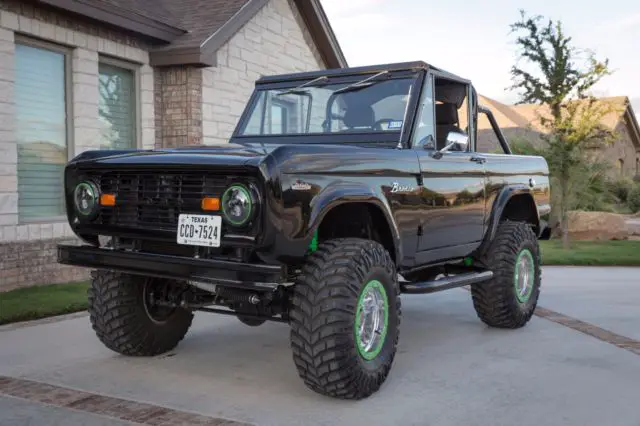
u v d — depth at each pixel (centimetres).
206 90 940
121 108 877
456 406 349
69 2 733
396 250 395
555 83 1279
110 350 464
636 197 2162
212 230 331
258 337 511
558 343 495
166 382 390
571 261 1021
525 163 591
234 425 318
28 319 562
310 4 1164
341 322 335
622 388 380
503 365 432
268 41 1090
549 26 1279
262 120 501
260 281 317
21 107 744
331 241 364
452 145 466
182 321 463
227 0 1004
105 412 336
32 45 747
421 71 462
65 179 391
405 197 412
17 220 715
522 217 613
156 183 357
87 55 799
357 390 347
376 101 462
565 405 350
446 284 441
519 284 549
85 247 385
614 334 524
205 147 386
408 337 517
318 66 1264
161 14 925
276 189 319
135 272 362
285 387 382
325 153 353
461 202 478
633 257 1051
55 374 404
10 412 335
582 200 1477
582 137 1282
